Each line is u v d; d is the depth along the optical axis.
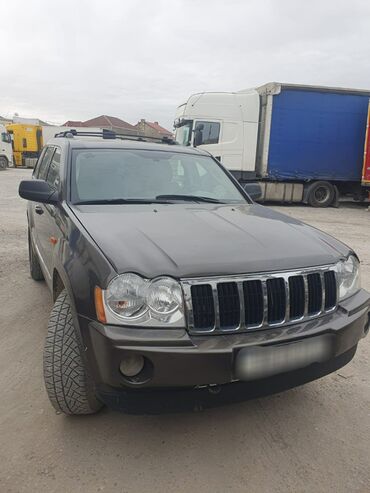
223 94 14.98
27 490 2.25
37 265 5.36
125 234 2.63
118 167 3.74
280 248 2.62
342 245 3.00
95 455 2.52
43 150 5.51
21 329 4.14
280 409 2.99
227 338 2.29
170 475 2.38
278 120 14.88
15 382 3.23
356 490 2.30
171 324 2.25
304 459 2.52
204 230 2.79
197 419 2.86
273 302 2.41
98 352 2.24
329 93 14.93
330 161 15.46
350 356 2.75
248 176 15.39
